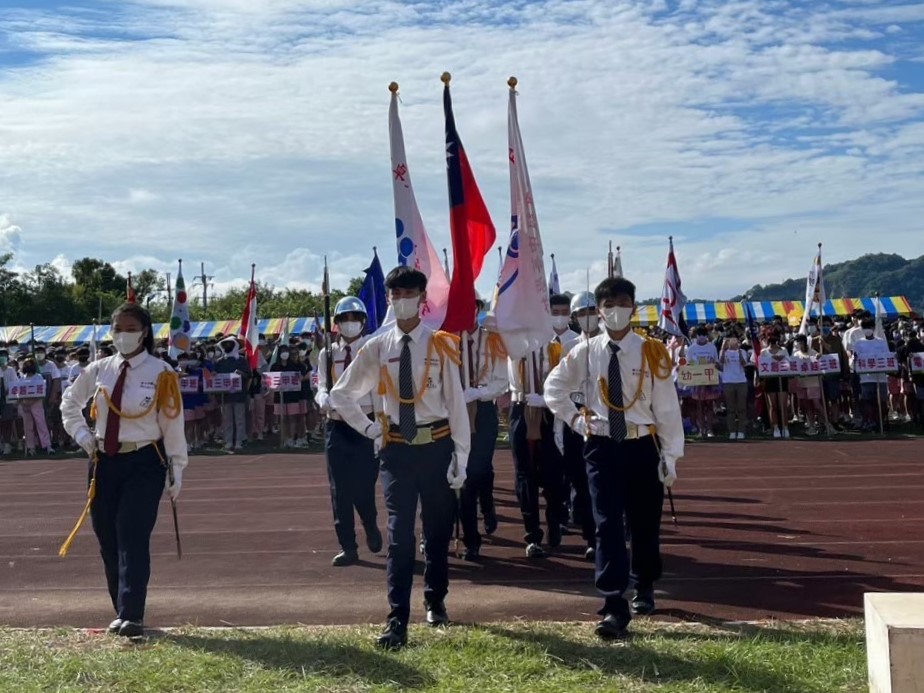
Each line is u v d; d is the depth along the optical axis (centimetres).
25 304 6022
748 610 728
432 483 673
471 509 922
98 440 693
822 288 2259
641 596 717
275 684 568
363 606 770
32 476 1736
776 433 1961
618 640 640
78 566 947
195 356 2098
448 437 676
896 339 2202
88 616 761
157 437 695
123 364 696
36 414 2120
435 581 693
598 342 696
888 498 1221
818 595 769
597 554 664
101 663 604
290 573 892
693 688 549
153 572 905
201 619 741
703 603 751
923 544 951
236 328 4078
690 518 1113
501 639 646
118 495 692
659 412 686
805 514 1123
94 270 7138
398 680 573
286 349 2070
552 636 652
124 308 696
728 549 945
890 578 819
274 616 747
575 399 702
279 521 1171
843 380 2016
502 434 2208
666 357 686
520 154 942
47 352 2309
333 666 596
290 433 2102
